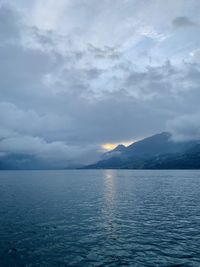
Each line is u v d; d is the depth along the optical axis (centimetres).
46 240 2938
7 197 7169
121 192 8725
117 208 5228
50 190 9544
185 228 3497
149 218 4188
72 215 4441
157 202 6141
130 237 3052
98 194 8075
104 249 2620
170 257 2384
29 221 3944
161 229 3447
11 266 2183
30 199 6706
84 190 9569
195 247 2667
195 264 2208
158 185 11925
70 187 11119
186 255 2433
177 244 2772
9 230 3384
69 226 3619
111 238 3019
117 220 4044
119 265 2195
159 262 2259
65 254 2475
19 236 3095
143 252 2523
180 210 4972
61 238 3016
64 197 7212
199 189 9675
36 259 2342
